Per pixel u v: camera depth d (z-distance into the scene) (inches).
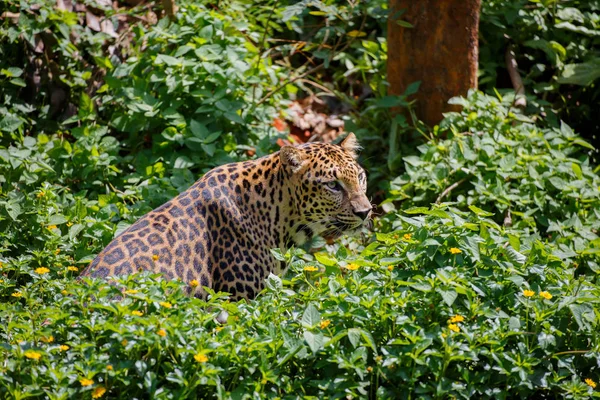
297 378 350.3
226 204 430.9
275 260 446.3
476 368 360.5
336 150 450.3
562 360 363.9
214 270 426.3
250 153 582.2
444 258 379.6
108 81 566.6
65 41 577.6
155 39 580.1
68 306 353.7
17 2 582.6
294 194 442.3
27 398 321.4
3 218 459.5
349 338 339.0
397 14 581.0
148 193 508.1
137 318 328.5
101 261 394.9
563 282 385.1
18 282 432.1
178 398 321.7
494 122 575.2
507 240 397.7
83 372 319.6
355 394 338.6
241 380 338.3
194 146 546.9
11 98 571.5
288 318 369.1
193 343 334.3
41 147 535.2
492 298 370.3
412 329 346.9
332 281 368.2
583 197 533.3
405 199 554.9
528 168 541.3
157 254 405.7
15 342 343.6
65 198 494.9
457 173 547.5
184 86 559.8
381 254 394.9
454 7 576.4
